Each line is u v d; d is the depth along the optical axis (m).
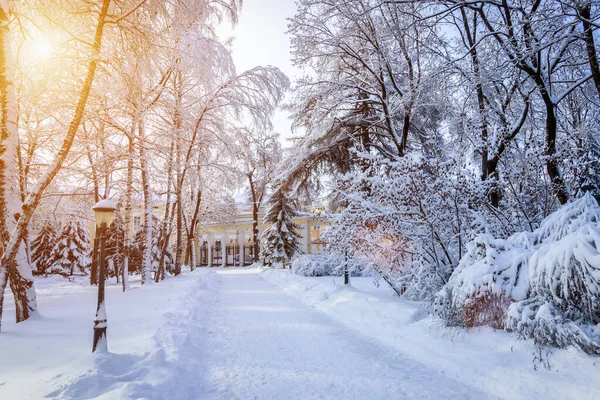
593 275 4.31
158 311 9.06
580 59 10.07
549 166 7.62
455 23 11.49
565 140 7.09
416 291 9.34
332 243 10.35
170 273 27.55
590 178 7.01
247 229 49.47
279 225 32.53
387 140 16.77
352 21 12.34
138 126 16.47
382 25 11.91
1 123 7.46
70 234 27.97
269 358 5.95
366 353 6.23
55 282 22.55
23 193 14.84
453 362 5.36
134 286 17.30
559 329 4.58
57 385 4.02
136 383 4.12
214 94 19.84
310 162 16.19
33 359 5.09
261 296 14.15
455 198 7.73
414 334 6.78
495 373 4.78
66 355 5.29
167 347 5.84
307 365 5.60
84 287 17.80
